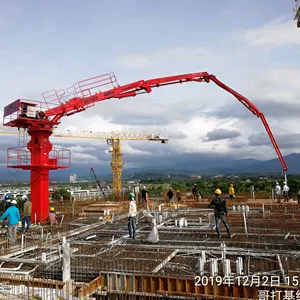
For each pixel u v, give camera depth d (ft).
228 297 22.38
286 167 97.71
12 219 37.83
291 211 64.80
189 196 107.55
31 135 58.44
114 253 32.27
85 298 22.38
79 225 51.34
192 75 79.00
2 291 23.73
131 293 23.66
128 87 70.54
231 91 89.20
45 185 58.03
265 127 96.78
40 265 29.12
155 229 37.42
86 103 64.28
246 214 57.52
